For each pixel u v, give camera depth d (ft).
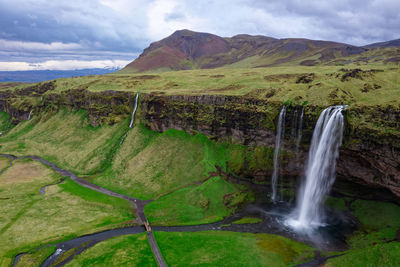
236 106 272.92
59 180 307.58
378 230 179.11
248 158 259.80
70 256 173.47
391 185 179.83
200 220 215.10
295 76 352.08
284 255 165.99
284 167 237.04
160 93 362.74
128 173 302.86
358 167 196.34
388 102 187.62
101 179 301.84
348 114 194.70
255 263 160.76
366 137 182.09
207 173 268.21
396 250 150.10
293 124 226.99
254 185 253.24
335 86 239.09
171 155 304.91
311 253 167.12
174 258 169.17
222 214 222.69
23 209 236.43
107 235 197.26
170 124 340.39
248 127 262.88
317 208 212.64
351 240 177.68
